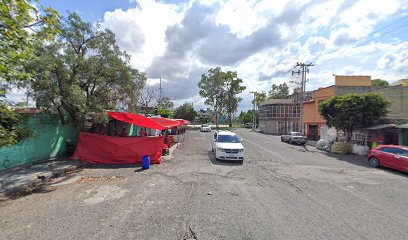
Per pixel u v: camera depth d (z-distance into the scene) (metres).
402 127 15.67
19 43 5.13
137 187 7.79
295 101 48.56
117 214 5.49
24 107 9.63
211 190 7.61
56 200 6.46
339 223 5.34
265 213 5.81
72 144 12.92
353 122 17.94
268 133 47.53
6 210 5.70
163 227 4.85
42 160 11.62
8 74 5.34
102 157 11.86
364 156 17.09
